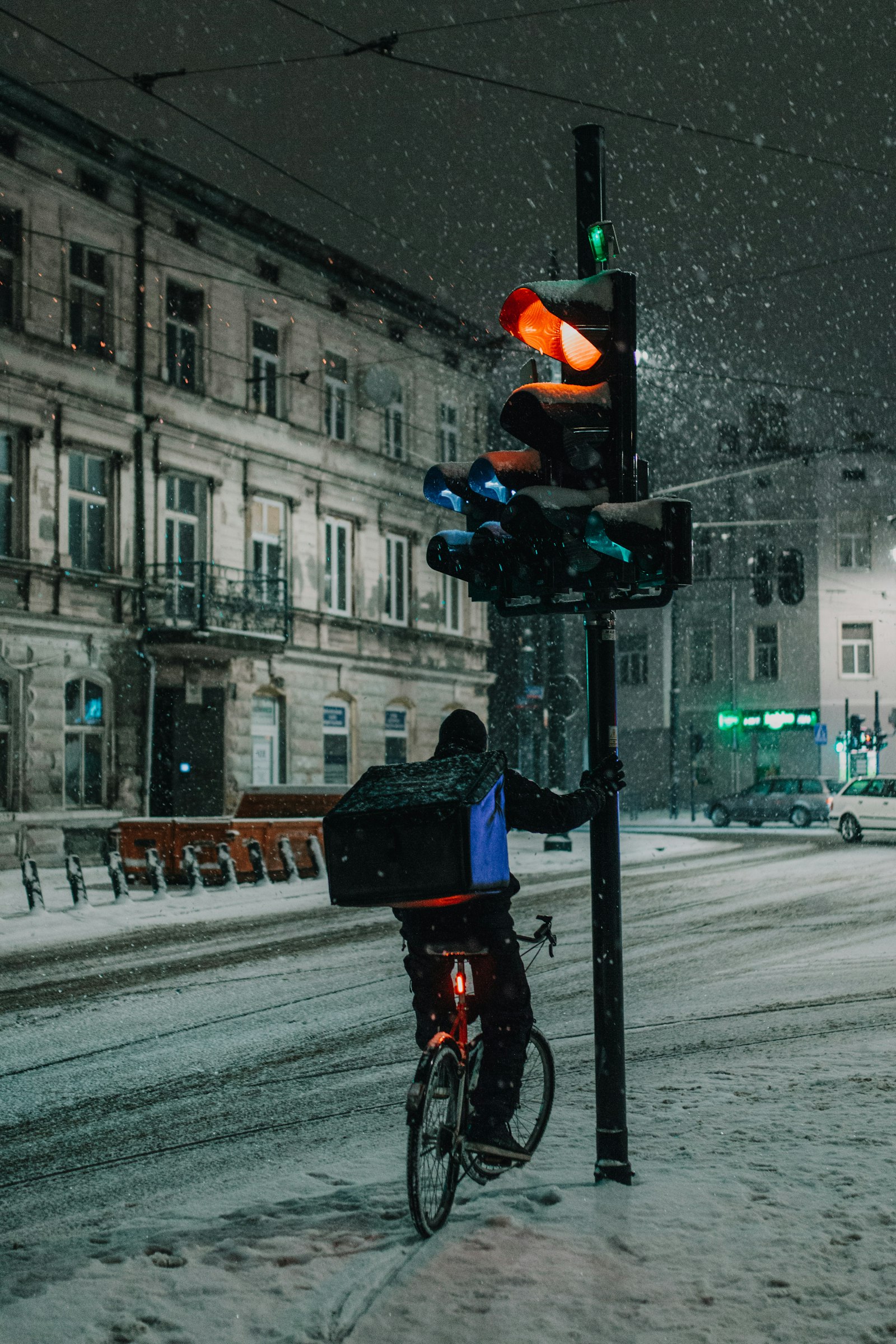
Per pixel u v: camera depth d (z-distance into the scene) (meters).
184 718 26.81
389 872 4.38
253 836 20.00
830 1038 7.95
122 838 20.31
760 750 51.59
